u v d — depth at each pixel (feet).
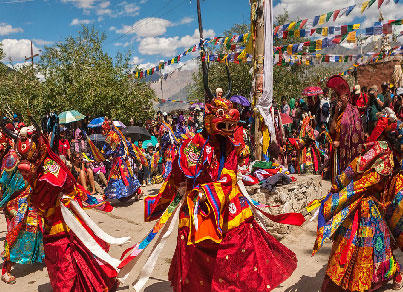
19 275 16.93
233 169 12.05
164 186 12.44
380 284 12.81
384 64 55.67
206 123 11.55
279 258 11.98
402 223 13.50
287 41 78.13
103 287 12.88
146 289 14.46
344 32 24.98
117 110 64.90
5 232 22.85
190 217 11.64
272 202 19.39
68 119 47.32
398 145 12.55
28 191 16.49
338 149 18.56
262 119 23.81
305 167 31.32
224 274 11.23
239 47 30.53
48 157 12.70
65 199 12.88
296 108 45.29
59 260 12.62
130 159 29.63
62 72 66.59
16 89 81.10
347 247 12.51
